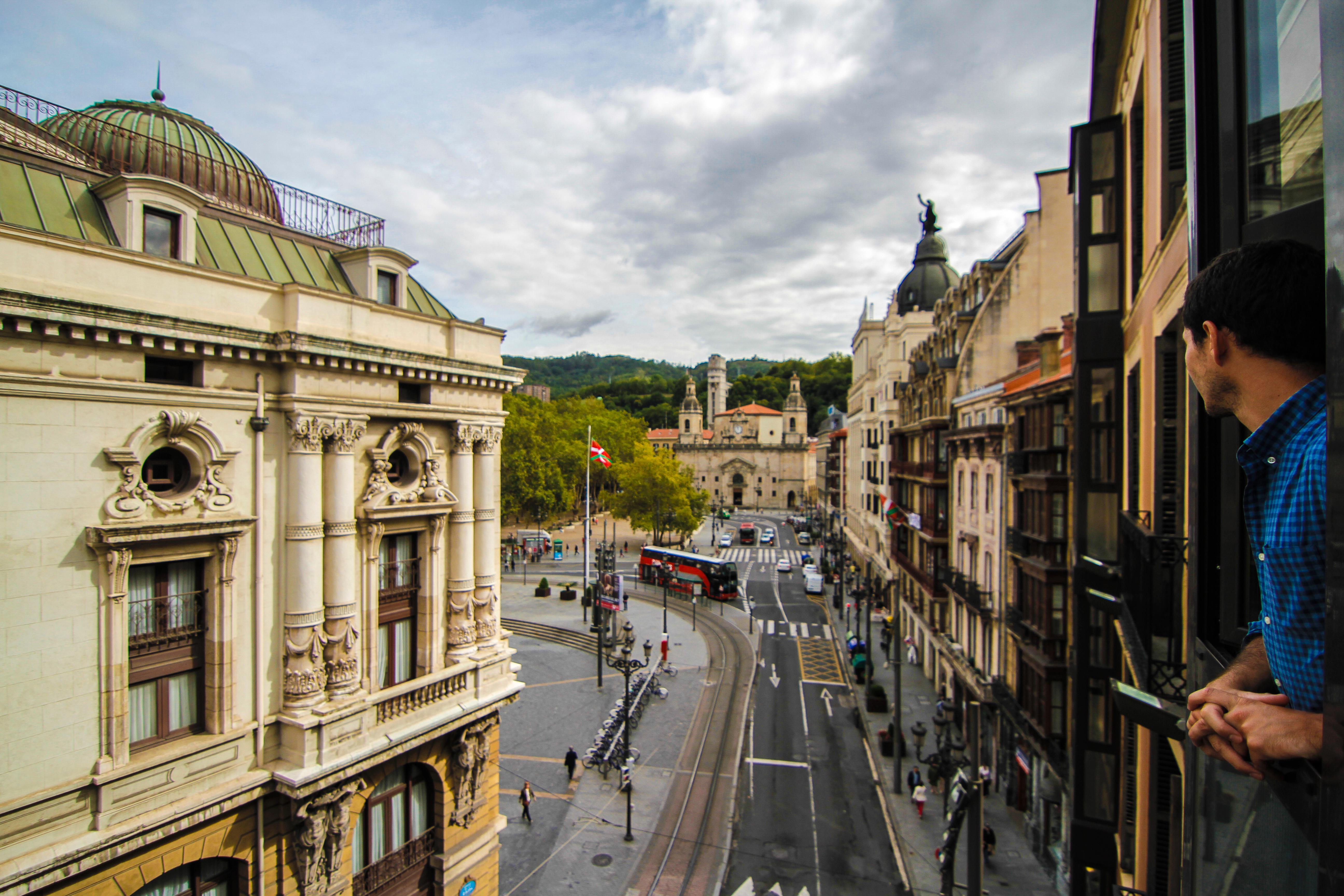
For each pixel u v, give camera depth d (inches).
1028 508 1000.9
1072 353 945.5
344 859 573.3
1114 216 633.6
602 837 1035.3
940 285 2294.5
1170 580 412.8
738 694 1686.8
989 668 1198.3
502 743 1369.3
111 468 450.3
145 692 478.3
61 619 426.9
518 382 741.3
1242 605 203.2
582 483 4185.5
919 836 1042.7
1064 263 1300.4
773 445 6756.9
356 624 580.7
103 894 445.1
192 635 499.8
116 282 455.2
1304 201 147.6
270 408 537.3
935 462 1536.7
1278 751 103.2
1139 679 431.2
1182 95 454.3
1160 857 481.1
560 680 1744.6
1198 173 190.2
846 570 3083.2
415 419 631.8
